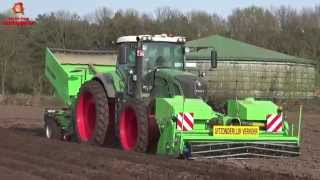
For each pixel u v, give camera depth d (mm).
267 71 48969
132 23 72875
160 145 13508
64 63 19547
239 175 10484
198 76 14953
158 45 15586
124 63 15914
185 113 13281
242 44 51156
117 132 15391
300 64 50438
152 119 13992
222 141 13289
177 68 15742
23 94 52781
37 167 11898
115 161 12258
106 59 20078
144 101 14367
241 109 14250
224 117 13844
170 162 12062
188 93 14375
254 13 97188
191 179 10203
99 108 15570
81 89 16641
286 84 49406
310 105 44031
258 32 80375
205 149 13000
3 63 56844
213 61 15617
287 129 14492
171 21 79438
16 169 11898
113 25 71812
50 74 20016
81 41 68500
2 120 27516
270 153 13773
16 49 58812
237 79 47781
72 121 17297
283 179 10164
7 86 57625
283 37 75312
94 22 75438
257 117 14141
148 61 15414
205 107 13750
